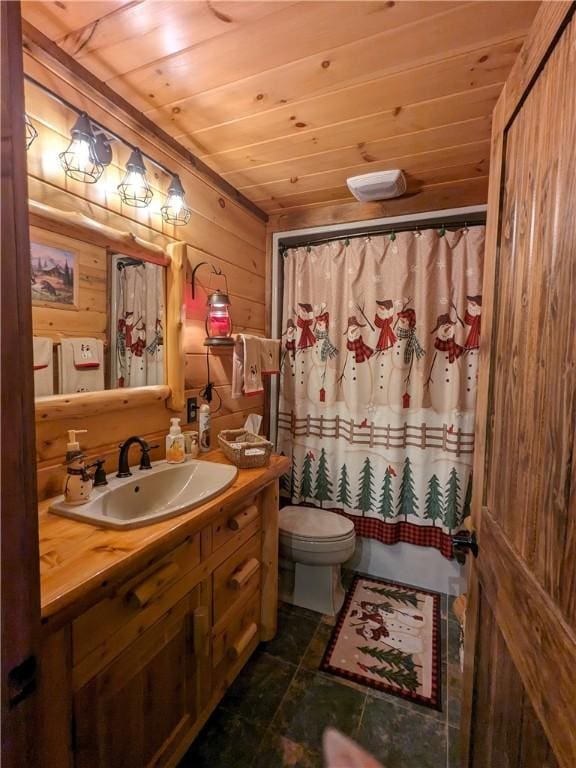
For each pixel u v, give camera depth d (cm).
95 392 124
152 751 103
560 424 53
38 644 48
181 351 157
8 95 42
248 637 149
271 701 144
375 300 212
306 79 121
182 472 146
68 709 75
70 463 108
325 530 194
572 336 50
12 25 42
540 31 64
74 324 118
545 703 53
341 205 221
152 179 145
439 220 202
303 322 231
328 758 124
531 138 69
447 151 163
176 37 105
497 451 82
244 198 212
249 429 204
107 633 85
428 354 203
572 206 52
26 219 45
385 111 137
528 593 61
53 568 78
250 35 104
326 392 226
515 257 75
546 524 56
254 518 156
